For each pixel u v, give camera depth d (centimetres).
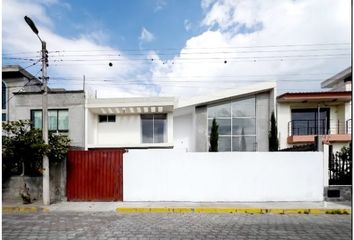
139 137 1792
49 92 1705
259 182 1042
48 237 618
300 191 1040
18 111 1725
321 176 1042
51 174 1065
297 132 1784
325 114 1803
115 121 1816
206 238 608
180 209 931
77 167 1076
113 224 736
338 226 721
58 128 1702
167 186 1051
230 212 914
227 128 1781
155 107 1688
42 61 1022
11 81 1950
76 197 1064
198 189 1045
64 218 812
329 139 1642
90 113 1739
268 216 852
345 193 1037
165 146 1708
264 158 1046
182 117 1908
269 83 1745
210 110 1794
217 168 1047
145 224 737
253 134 1777
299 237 617
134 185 1059
